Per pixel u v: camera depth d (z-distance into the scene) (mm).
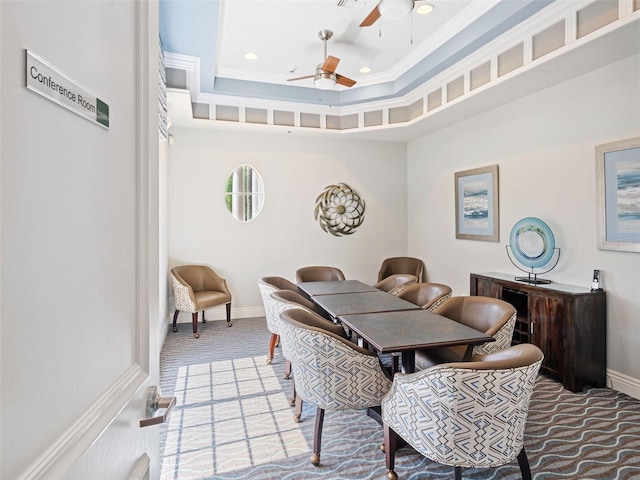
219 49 3807
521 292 3395
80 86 583
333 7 3051
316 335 1947
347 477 1927
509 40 3162
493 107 4102
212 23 2842
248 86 4562
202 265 4980
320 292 3404
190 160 4961
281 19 3227
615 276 2951
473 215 4520
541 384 3023
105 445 626
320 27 3365
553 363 3068
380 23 3301
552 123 3469
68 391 547
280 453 2137
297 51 3846
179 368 3396
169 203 4875
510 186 3975
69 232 556
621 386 2896
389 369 3033
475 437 1545
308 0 2945
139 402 807
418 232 5707
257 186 5277
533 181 3684
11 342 433
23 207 456
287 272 5434
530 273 3615
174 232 4918
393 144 5914
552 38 2812
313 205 5527
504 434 1577
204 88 4387
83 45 593
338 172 5648
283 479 1918
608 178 2969
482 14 3090
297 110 5035
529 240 3516
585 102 3160
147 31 868
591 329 2939
